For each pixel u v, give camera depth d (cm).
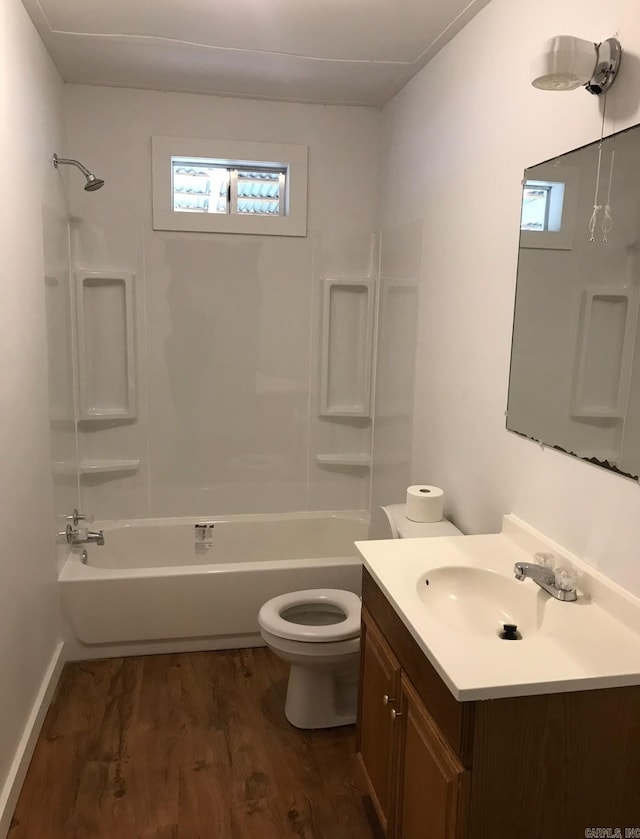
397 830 166
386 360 328
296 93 314
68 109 308
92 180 274
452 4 215
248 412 350
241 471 354
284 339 346
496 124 207
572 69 145
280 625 229
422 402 277
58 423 277
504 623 168
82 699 255
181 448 345
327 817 198
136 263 325
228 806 202
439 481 259
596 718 129
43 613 246
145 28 241
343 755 226
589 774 132
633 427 144
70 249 314
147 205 322
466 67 230
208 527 347
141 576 280
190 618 287
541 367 181
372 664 189
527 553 186
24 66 223
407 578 169
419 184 278
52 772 214
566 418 170
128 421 337
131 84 306
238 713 248
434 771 139
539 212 181
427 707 145
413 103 286
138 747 228
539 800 130
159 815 197
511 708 125
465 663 129
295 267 341
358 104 330
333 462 360
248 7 222
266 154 329
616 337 149
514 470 199
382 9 220
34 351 233
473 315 226
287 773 217
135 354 331
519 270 191
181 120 319
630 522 147
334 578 296
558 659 132
